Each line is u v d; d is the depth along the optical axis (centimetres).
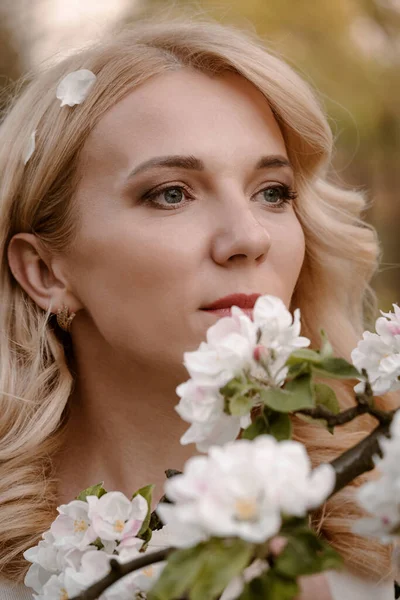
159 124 221
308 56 580
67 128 232
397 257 639
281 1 572
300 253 230
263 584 100
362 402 119
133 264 217
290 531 99
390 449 93
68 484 245
